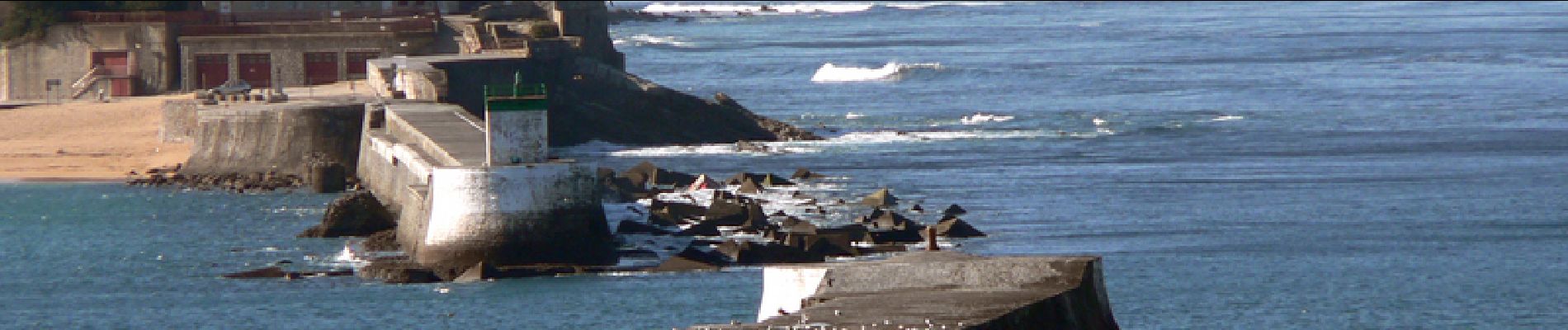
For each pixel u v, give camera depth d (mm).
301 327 107062
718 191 158875
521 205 121500
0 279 125312
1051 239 139125
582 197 123312
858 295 68438
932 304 65562
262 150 176250
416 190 128875
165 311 112938
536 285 117312
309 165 171625
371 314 109812
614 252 124875
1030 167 187875
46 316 112875
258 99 187250
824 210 152750
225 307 113500
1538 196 163000
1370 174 180500
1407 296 117312
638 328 104375
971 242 137375
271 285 120000
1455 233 142125
